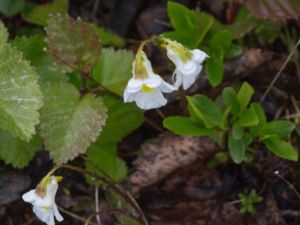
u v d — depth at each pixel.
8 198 0.20
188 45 0.20
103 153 0.20
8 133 0.19
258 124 0.19
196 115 0.19
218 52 0.20
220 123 0.19
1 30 0.19
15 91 0.17
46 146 0.18
